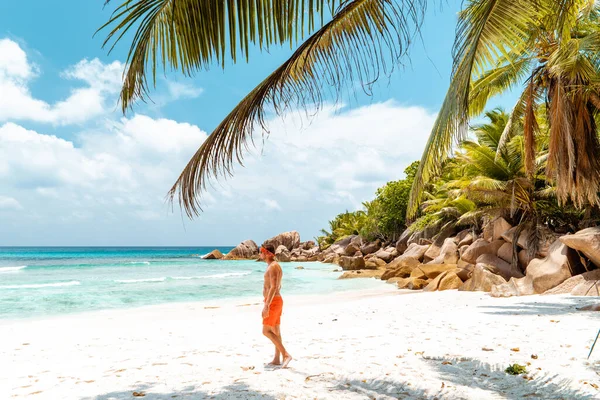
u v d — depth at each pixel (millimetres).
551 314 9070
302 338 7648
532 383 4504
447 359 5691
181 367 5754
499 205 20906
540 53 10930
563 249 13852
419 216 39438
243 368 5570
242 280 29547
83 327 10594
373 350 6406
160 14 2836
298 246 77062
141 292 21641
